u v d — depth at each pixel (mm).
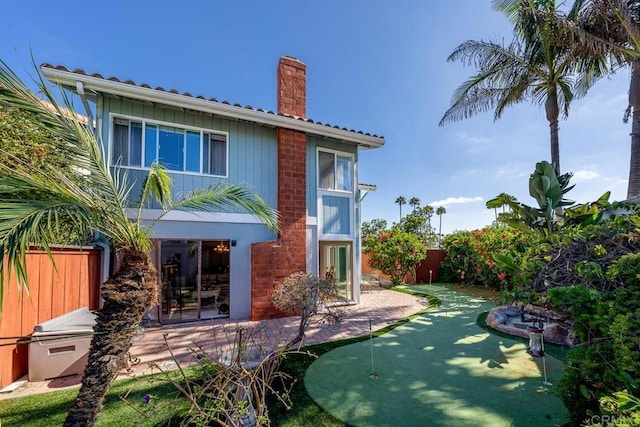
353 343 7184
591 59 11422
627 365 2674
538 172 7922
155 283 4043
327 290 7008
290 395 4738
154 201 8914
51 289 6137
